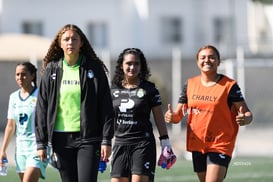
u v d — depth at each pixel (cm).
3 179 3716
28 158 2445
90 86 2097
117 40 9825
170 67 8044
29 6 9525
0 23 9400
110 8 9806
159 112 2397
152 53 9844
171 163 2397
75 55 2105
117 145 2369
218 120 2359
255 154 5188
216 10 10106
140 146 2345
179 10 9969
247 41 9356
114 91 2386
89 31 9775
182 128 7250
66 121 2098
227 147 2353
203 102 2370
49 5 9594
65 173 2117
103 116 2108
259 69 7012
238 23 10125
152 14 9850
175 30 9975
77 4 9694
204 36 10044
